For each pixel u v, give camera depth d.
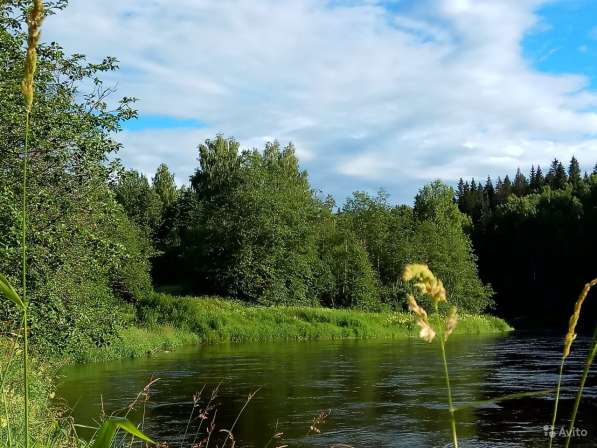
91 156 11.98
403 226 62.53
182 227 67.38
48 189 11.68
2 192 10.70
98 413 12.60
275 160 72.06
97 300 13.89
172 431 11.54
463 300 56.09
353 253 54.44
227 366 21.77
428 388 16.59
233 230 51.88
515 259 73.75
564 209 74.50
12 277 10.77
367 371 20.30
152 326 33.38
